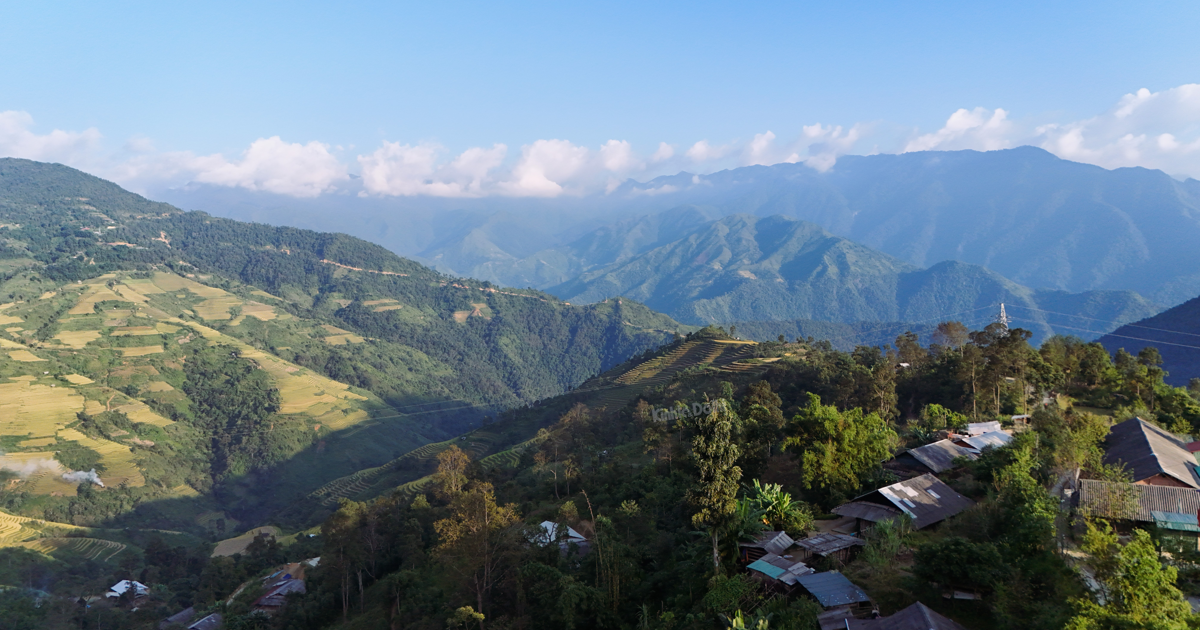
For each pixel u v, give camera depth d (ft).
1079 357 291.79
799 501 151.53
